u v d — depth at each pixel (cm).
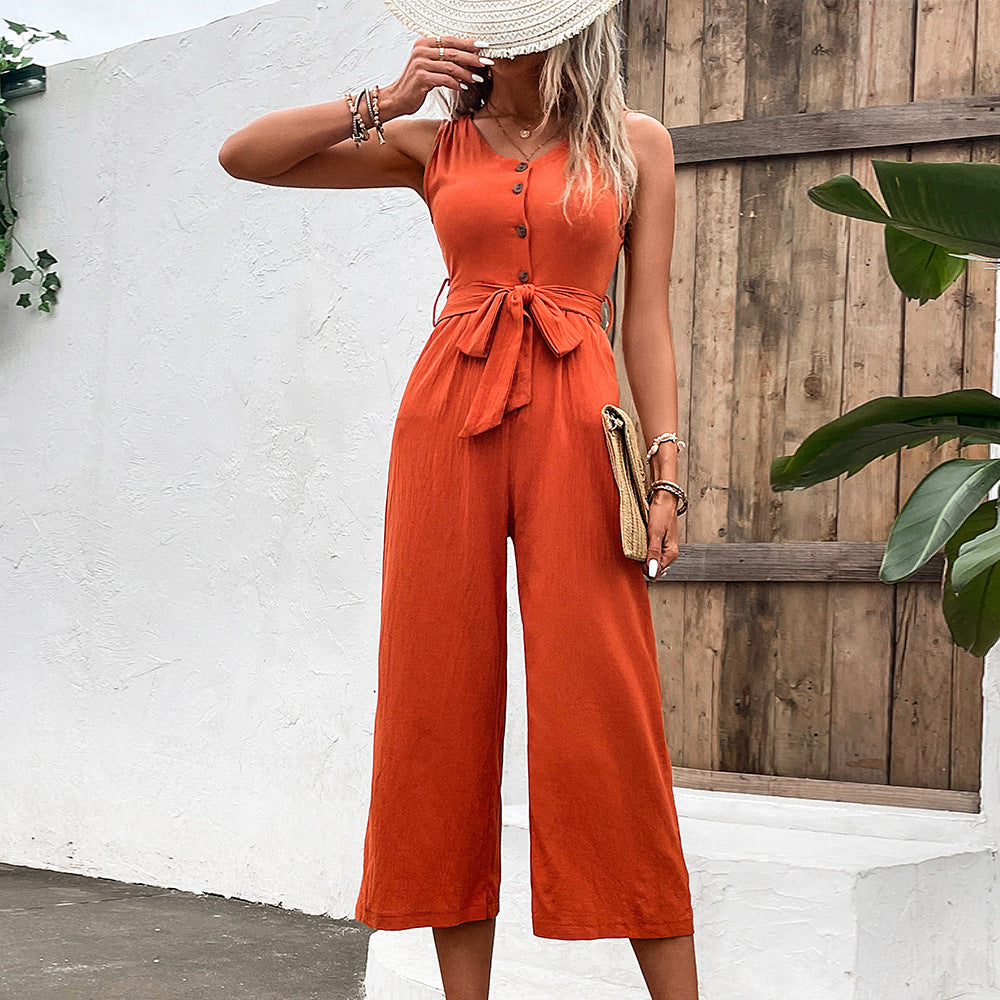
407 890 183
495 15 187
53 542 434
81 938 323
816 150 311
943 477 191
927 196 183
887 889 236
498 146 195
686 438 325
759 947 238
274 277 388
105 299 427
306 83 383
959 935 254
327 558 368
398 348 358
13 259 448
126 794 408
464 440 183
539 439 182
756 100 321
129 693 411
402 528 186
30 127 446
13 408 447
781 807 292
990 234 185
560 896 178
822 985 231
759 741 311
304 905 363
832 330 311
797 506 311
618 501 182
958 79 300
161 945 318
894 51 307
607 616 180
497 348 183
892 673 297
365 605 358
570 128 189
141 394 416
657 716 184
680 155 326
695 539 322
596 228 187
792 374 314
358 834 353
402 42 362
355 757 356
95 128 432
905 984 240
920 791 288
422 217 357
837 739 302
